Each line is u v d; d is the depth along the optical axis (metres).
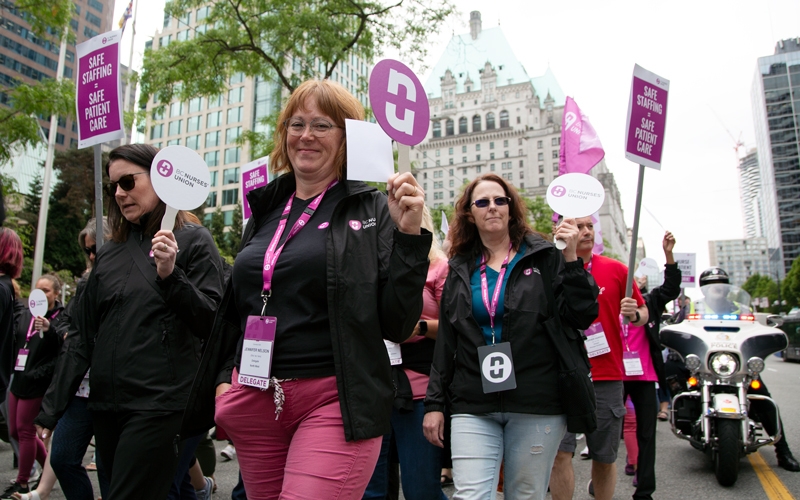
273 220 2.14
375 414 1.75
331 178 2.11
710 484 4.87
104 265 2.66
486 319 2.68
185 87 14.69
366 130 1.77
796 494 4.54
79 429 2.82
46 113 9.98
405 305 1.77
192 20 57.66
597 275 3.81
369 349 1.80
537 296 2.60
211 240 2.79
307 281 1.85
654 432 3.92
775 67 116.69
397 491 3.56
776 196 113.75
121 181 2.63
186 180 2.40
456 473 2.53
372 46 14.63
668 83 4.43
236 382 1.97
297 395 1.81
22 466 4.28
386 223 1.95
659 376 4.18
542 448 2.49
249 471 1.94
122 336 2.45
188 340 2.51
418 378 3.05
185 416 2.05
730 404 4.77
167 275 2.35
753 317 5.33
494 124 104.44
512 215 2.89
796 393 11.20
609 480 3.49
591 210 2.87
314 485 1.68
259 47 14.73
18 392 4.23
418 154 107.75
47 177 20.42
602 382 3.53
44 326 4.33
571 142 4.75
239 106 69.00
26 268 27.91
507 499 2.59
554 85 109.00
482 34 110.62
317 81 2.13
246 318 2.00
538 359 2.53
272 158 2.30
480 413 2.55
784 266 110.44
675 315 9.37
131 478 2.29
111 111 3.67
